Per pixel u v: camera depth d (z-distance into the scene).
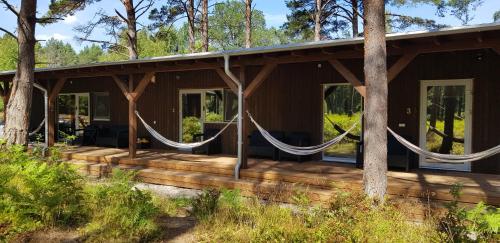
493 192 5.76
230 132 10.38
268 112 9.71
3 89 13.13
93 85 13.08
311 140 9.16
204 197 5.79
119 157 9.68
